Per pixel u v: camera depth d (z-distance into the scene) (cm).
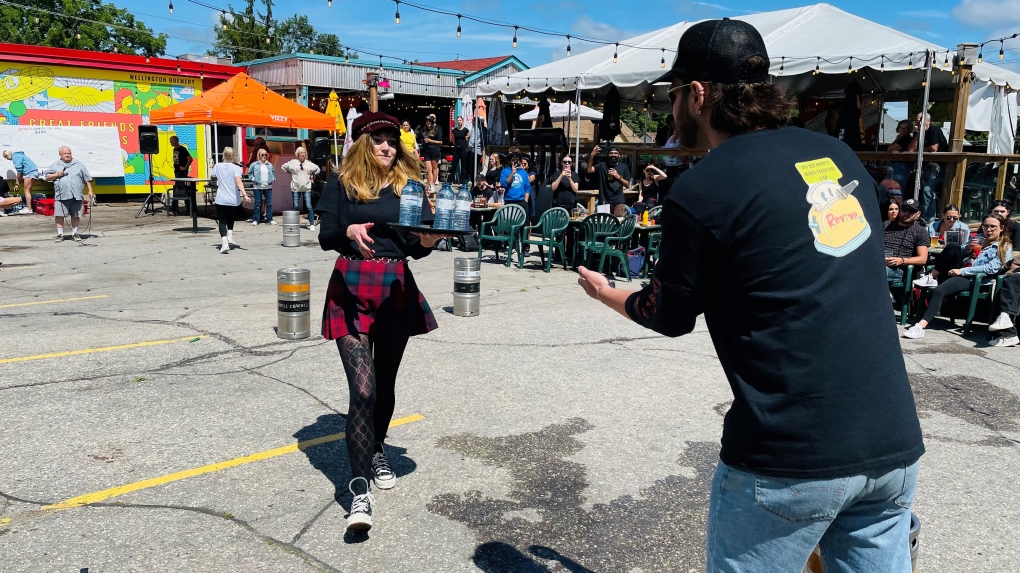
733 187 170
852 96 1430
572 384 546
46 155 1886
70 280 935
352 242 350
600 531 342
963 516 366
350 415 330
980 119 1326
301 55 2356
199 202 2042
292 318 642
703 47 184
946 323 812
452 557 316
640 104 1986
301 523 339
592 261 1109
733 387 177
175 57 2350
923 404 534
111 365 564
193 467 392
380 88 2430
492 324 725
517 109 2478
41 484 369
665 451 431
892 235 819
